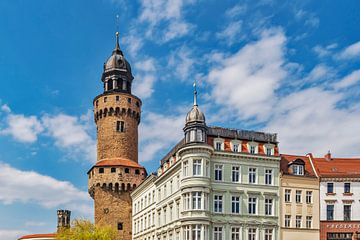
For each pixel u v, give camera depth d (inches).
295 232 3085.6
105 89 4751.5
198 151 2942.9
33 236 5428.2
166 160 3499.0
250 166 3085.6
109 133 4544.8
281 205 3095.5
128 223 4318.4
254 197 3048.7
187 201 2915.8
